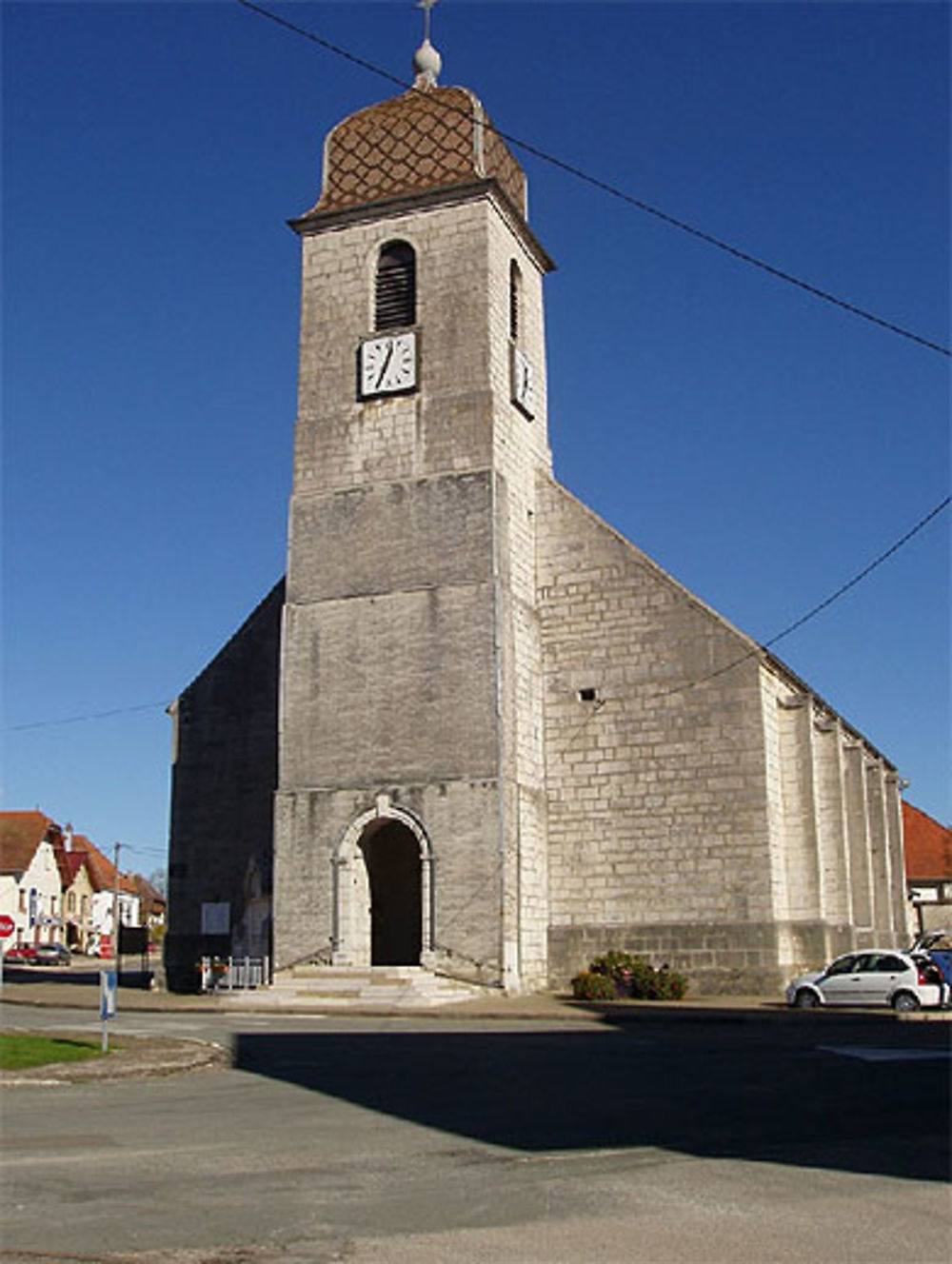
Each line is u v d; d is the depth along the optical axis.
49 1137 11.34
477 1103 13.43
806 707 31.66
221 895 34.09
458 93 34.47
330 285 34.19
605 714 31.58
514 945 29.08
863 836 39.22
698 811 30.27
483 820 29.05
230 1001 28.09
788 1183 9.35
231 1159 10.30
